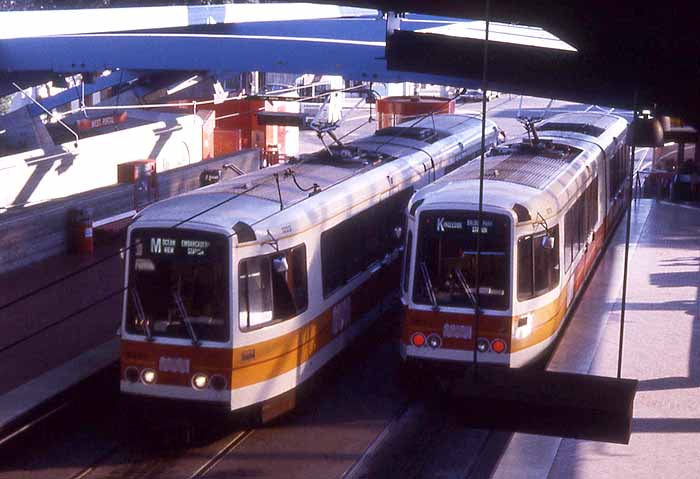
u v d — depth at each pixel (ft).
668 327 60.49
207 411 42.39
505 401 20.67
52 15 108.99
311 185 51.37
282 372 44.52
